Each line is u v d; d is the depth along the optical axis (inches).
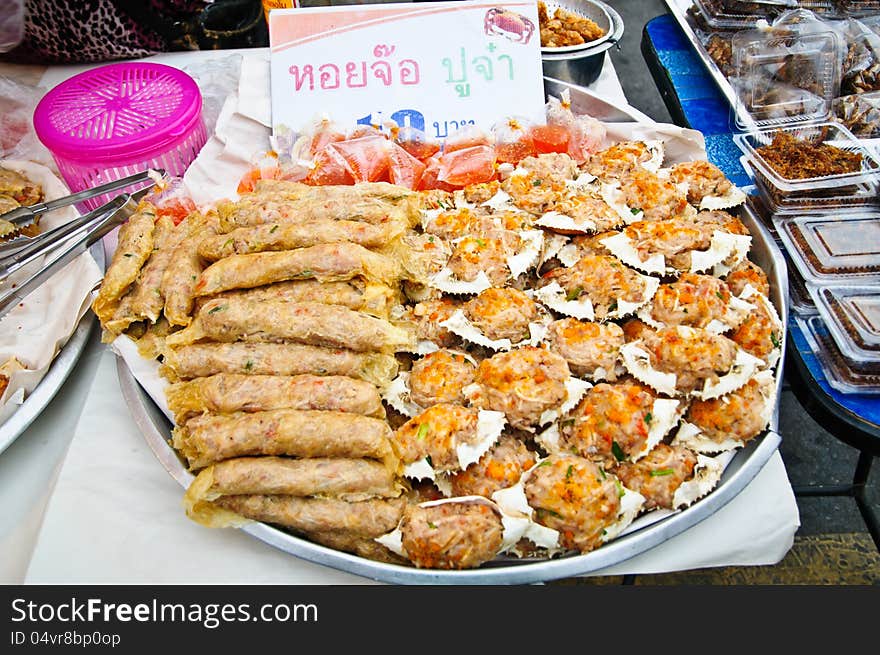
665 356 20.1
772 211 28.9
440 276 22.8
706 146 33.7
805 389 24.3
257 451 18.6
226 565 20.1
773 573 33.0
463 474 19.0
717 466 19.9
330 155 27.8
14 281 25.7
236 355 20.5
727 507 20.9
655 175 25.7
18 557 21.2
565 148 29.0
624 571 20.0
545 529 18.2
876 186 29.0
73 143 27.3
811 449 37.5
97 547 20.5
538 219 24.4
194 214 25.6
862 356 23.3
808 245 26.9
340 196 23.8
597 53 34.7
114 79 29.8
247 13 37.9
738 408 19.9
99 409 23.4
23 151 32.4
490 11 29.8
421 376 20.5
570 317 21.8
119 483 21.7
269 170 28.1
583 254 23.7
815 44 34.3
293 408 19.1
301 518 18.2
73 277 25.7
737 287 23.1
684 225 23.1
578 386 20.0
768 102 33.5
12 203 27.9
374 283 21.5
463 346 22.0
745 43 35.2
